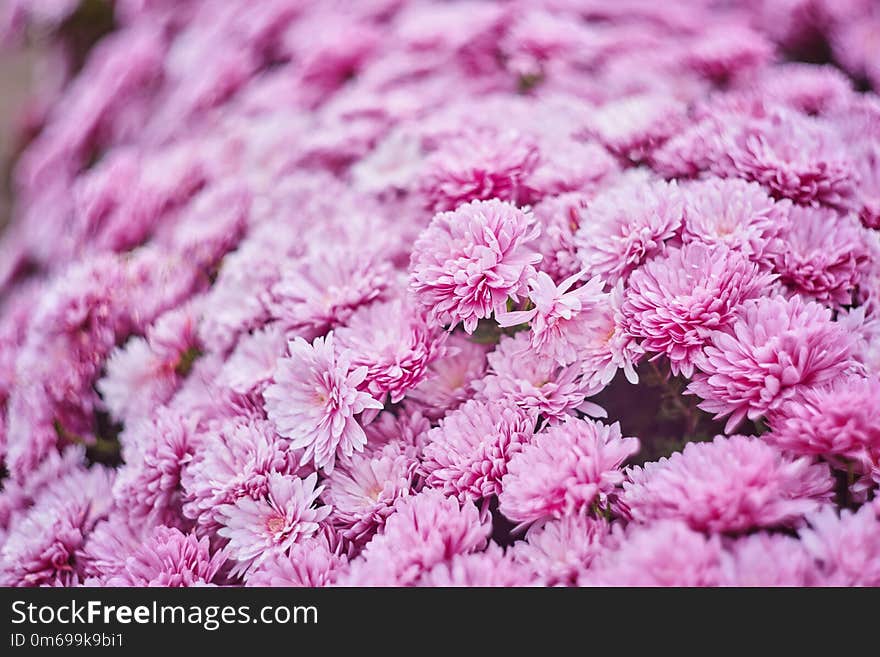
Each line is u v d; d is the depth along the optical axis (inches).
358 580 12.6
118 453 18.0
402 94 20.6
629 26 23.0
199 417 15.8
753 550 11.6
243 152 21.0
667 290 13.6
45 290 20.3
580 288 13.7
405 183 18.1
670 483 12.2
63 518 15.7
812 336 12.8
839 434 12.1
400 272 16.0
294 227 18.0
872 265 14.8
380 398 14.2
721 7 25.2
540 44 20.4
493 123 18.6
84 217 21.5
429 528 12.9
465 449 13.7
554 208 15.5
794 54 23.3
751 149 15.6
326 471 14.1
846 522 11.9
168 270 18.4
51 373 17.8
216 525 14.5
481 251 13.7
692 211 14.4
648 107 17.8
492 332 15.2
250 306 16.5
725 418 14.9
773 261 14.4
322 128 20.6
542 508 12.5
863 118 17.3
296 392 14.4
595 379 13.6
